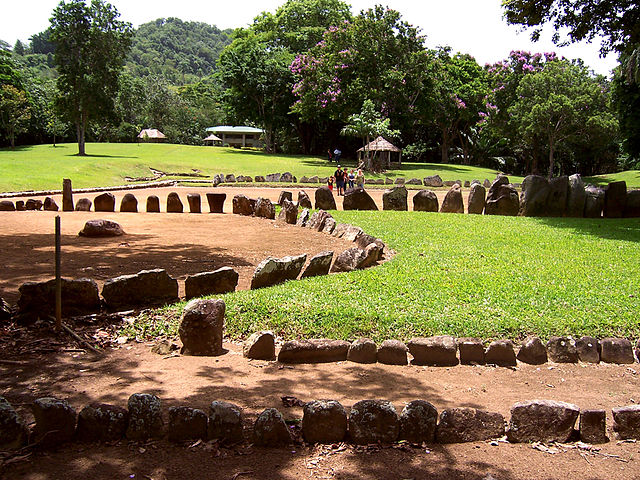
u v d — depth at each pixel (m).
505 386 6.07
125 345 6.78
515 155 63.41
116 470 3.85
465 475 4.01
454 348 6.67
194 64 191.38
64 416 4.19
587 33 19.56
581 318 7.92
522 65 48.25
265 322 7.51
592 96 41.56
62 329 6.98
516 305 8.38
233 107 62.59
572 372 6.65
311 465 4.06
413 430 4.51
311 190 31.88
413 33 47.94
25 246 12.33
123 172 39.47
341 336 7.16
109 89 49.47
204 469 3.92
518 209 20.77
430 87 49.25
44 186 29.53
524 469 4.14
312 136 64.94
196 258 11.74
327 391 5.58
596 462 4.29
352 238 14.06
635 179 44.44
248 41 61.84
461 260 11.56
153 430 4.32
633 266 11.30
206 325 6.53
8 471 3.78
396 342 6.64
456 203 20.83
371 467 4.06
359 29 47.69
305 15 67.75
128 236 14.16
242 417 4.68
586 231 16.02
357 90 46.41
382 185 35.75
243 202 19.08
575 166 63.53
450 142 64.31
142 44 189.50
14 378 5.52
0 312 7.21
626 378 6.50
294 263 9.89
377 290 9.02
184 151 57.53
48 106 64.50
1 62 62.88
